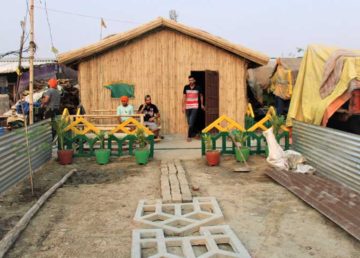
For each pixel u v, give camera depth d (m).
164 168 8.30
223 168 8.48
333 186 6.51
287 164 7.88
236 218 5.47
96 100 13.23
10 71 20.16
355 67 8.76
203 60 13.35
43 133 8.90
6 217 5.51
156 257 4.26
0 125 14.95
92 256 4.36
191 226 5.08
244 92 13.42
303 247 4.52
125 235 4.93
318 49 10.49
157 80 13.34
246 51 12.97
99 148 9.99
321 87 9.76
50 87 11.26
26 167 7.71
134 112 12.76
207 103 13.00
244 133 9.52
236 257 4.21
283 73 14.57
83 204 6.12
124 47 13.22
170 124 13.47
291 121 10.00
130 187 7.08
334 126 10.41
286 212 5.65
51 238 4.84
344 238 4.74
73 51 12.70
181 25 12.88
